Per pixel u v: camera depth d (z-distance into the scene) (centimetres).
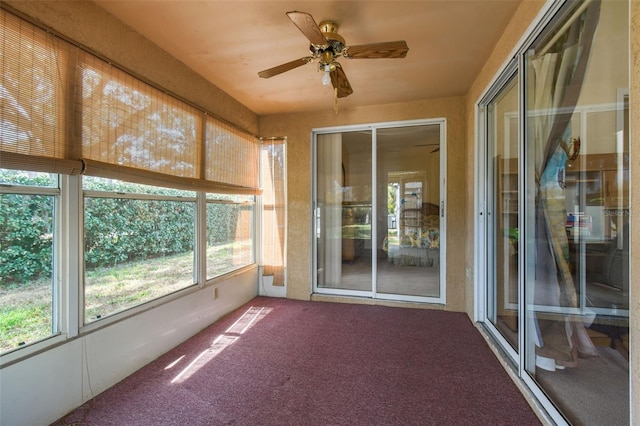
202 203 296
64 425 164
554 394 175
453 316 329
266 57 254
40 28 158
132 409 177
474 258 298
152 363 230
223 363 230
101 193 197
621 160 161
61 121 168
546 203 196
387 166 378
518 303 207
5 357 147
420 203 368
